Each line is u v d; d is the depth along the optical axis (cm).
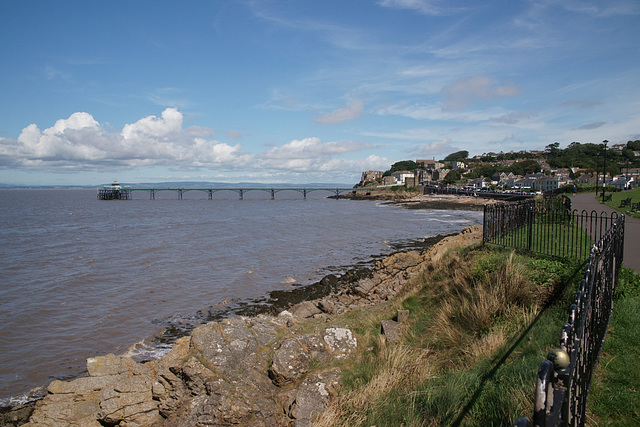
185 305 1925
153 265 2903
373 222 6456
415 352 803
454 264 1265
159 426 719
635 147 19450
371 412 590
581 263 909
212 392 714
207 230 5362
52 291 2203
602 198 4241
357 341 910
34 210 11006
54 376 1245
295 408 662
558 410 214
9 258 3272
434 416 540
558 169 16100
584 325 321
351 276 2419
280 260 3067
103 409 740
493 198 10688
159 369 788
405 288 1481
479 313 828
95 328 1634
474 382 588
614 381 487
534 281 862
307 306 1680
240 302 1972
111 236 4791
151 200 18712
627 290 775
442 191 14875
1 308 1902
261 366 781
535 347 630
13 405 1080
